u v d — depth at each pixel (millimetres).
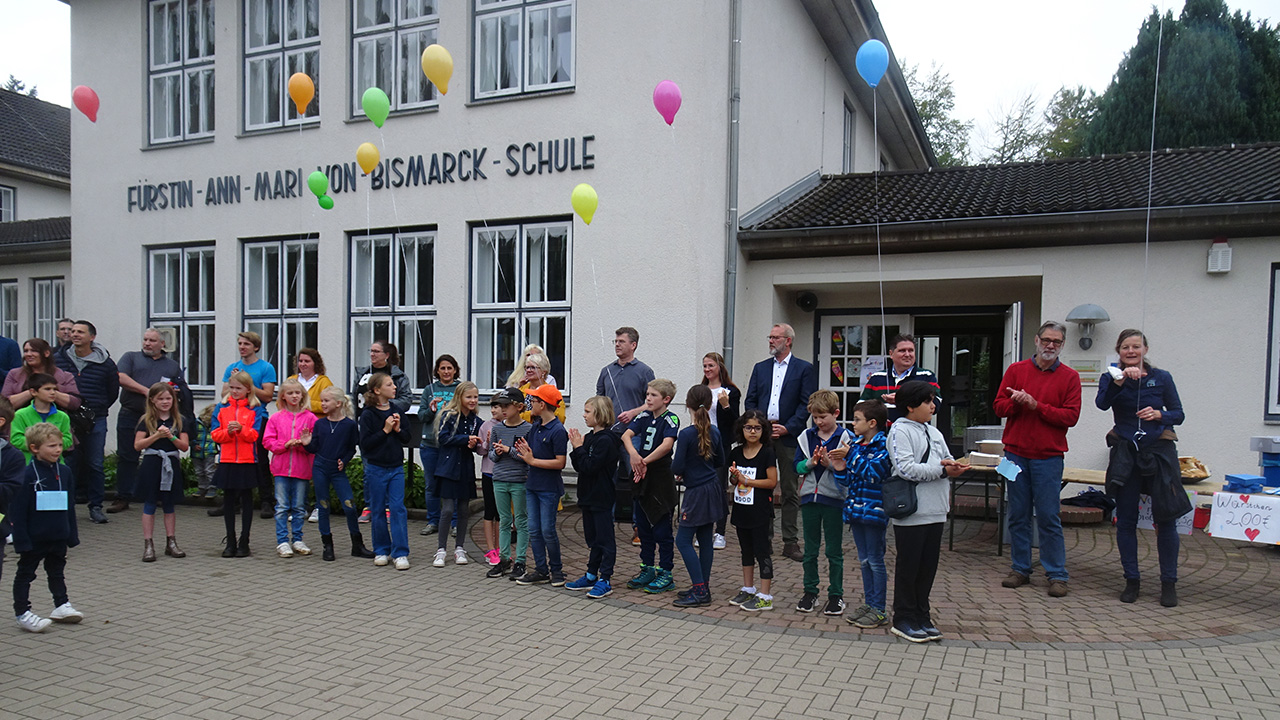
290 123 10961
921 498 4746
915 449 4676
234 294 11305
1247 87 18984
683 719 3662
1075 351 8664
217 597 5707
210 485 9438
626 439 5801
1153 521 5500
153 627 5027
